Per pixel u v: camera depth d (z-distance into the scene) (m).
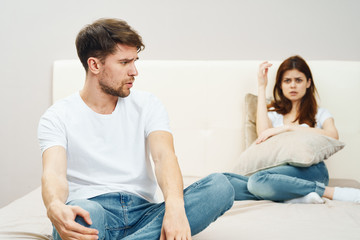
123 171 1.26
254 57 2.54
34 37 2.62
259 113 2.22
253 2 2.51
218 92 2.39
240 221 1.46
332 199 1.76
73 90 2.46
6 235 1.33
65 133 1.26
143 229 1.05
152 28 2.58
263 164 1.93
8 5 2.63
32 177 2.69
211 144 2.39
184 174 2.40
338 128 2.35
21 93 2.65
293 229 1.36
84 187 1.23
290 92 2.20
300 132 1.97
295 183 1.73
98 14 2.59
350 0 2.46
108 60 1.26
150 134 1.29
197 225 1.08
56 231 1.09
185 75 2.40
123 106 1.33
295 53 2.52
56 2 2.60
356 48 2.48
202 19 2.55
